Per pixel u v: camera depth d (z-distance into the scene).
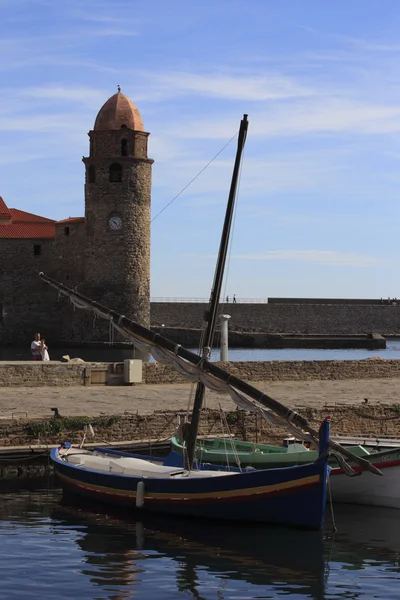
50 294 88.69
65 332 88.38
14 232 89.44
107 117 85.94
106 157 85.25
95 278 85.94
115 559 18.86
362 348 97.56
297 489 20.58
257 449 25.98
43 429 28.30
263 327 108.56
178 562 18.77
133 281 86.00
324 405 33.28
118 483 22.86
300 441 27.23
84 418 28.97
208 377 22.77
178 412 30.55
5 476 26.89
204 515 21.66
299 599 16.84
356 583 17.75
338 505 24.03
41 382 36.72
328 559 19.17
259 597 16.89
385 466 23.53
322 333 110.25
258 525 21.25
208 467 24.06
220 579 17.78
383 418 33.56
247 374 40.69
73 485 24.23
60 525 21.36
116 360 69.56
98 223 85.75
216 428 30.89
